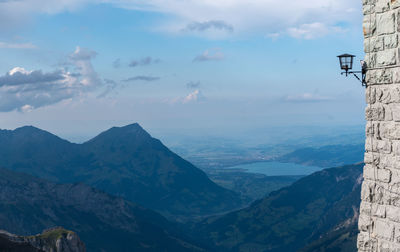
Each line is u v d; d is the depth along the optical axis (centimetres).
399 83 1661
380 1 1712
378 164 1759
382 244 1744
